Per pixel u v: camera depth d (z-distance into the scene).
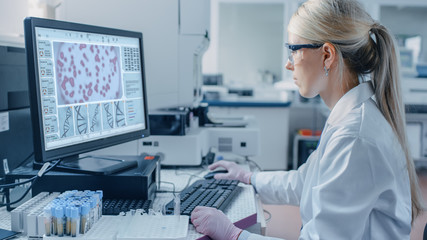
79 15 1.71
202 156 1.77
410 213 0.98
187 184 1.43
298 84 1.05
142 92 1.36
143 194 1.11
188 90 1.80
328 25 0.96
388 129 0.96
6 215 1.08
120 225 0.93
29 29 0.93
